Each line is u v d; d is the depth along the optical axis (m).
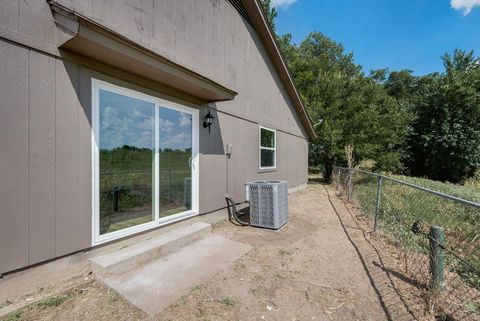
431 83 19.02
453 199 2.52
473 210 4.11
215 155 5.05
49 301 2.20
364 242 4.15
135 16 3.20
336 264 3.31
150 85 3.51
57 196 2.44
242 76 6.12
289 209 6.65
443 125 17.08
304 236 4.41
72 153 2.57
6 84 2.09
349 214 6.17
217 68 5.03
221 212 5.25
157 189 3.65
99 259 2.75
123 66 2.98
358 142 13.79
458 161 16.64
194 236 3.88
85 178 2.70
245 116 6.29
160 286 2.53
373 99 16.75
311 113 14.27
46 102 2.35
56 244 2.43
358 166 12.88
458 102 16.67
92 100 2.77
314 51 31.31
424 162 18.75
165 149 3.83
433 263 2.61
